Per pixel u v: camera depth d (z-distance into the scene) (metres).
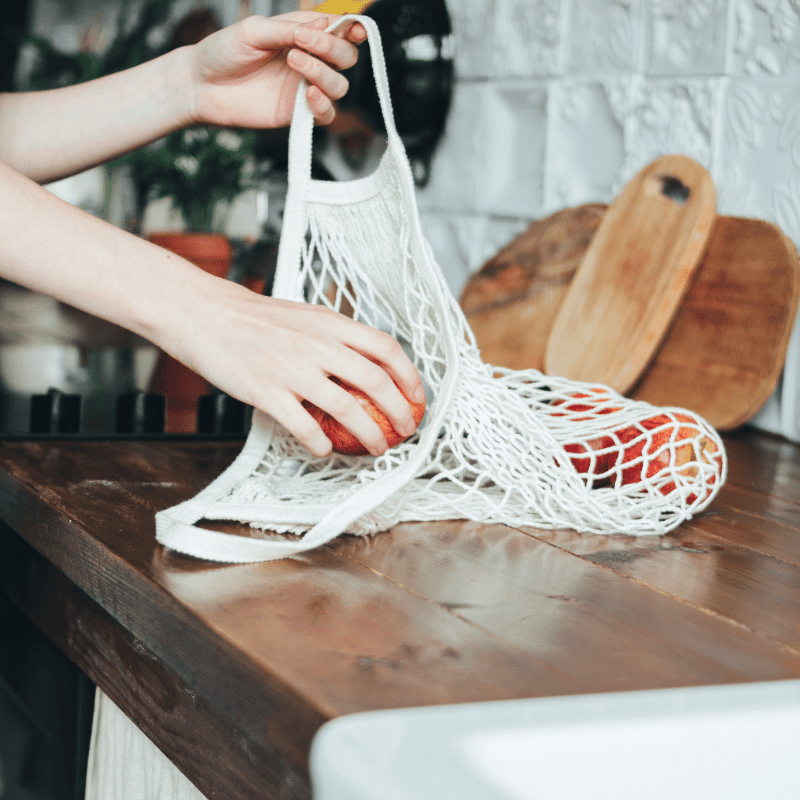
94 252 0.53
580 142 1.28
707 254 1.03
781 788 0.28
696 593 0.47
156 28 1.58
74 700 0.70
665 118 1.13
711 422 0.95
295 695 0.33
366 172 1.52
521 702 0.28
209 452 0.78
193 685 0.41
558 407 0.62
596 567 0.51
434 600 0.44
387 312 0.65
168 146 1.49
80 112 0.81
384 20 1.44
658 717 0.28
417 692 0.33
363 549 0.52
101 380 1.14
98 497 0.61
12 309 1.58
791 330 0.91
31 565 0.69
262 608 0.42
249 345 0.52
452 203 1.53
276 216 1.56
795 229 0.98
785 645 0.40
